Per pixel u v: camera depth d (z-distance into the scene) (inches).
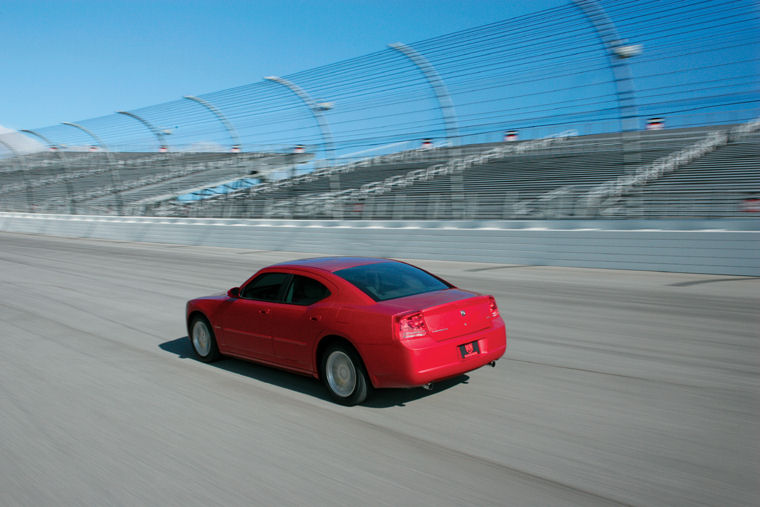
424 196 757.3
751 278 419.2
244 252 810.8
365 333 176.9
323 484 134.1
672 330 272.8
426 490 129.0
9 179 1711.4
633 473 132.9
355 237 712.4
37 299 450.3
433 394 195.3
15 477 144.2
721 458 139.1
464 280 470.9
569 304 348.8
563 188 710.5
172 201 1125.7
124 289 492.7
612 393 189.0
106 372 238.1
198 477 140.3
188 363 249.9
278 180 911.7
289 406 189.6
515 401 185.0
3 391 216.2
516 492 126.3
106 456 154.6
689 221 470.9
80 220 1242.0
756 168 645.9
